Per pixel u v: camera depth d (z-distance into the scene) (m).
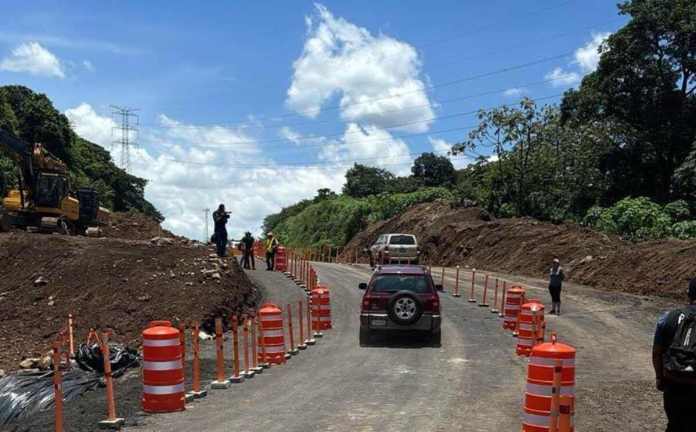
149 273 21.95
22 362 14.80
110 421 9.27
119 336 18.84
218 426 9.23
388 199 68.38
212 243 31.05
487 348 16.42
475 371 13.52
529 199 47.31
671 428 6.07
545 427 8.12
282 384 12.34
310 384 12.27
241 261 38.88
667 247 28.44
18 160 30.77
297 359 15.17
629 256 29.42
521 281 31.84
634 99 44.53
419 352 15.91
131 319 19.56
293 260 35.81
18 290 21.39
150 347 10.29
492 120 48.03
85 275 21.92
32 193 31.06
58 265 22.58
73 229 34.38
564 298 25.58
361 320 17.06
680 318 6.05
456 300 25.81
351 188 93.94
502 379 12.73
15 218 30.89
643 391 11.60
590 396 11.20
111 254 23.33
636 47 43.03
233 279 23.58
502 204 49.53
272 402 10.80
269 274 32.69
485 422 9.42
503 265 38.59
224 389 11.99
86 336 18.86
